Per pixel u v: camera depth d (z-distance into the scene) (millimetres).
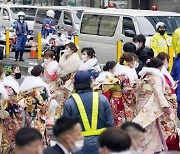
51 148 10180
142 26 30281
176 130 16844
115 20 31422
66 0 60469
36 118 16562
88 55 19781
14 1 64938
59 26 39250
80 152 12742
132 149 10070
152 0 51875
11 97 16234
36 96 16438
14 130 16312
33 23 44375
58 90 20406
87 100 13016
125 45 19984
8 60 37375
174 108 16781
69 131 10102
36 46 40062
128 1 52469
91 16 32938
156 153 16344
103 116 13055
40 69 16719
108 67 17703
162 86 16391
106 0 52375
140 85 16641
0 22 48125
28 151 9047
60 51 34031
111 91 17188
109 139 8977
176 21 31594
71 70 20078
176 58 20359
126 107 17109
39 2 64562
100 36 32031
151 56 21281
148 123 16250
